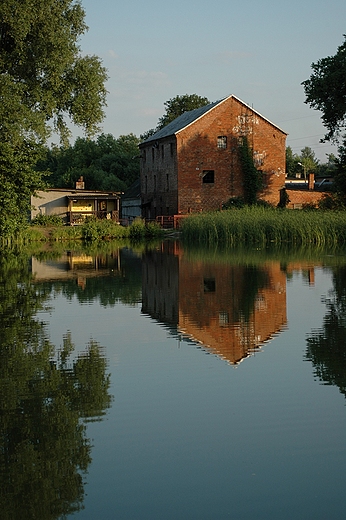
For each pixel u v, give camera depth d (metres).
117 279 22.86
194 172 59.50
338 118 49.28
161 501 6.14
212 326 13.79
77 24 36.06
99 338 12.82
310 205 56.22
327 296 17.59
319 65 48.59
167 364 10.74
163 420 8.14
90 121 37.62
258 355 11.23
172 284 20.98
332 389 9.24
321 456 7.03
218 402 8.78
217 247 38.97
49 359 11.20
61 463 6.98
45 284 21.66
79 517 5.90
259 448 7.27
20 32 32.03
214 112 59.53
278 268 25.22
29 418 8.30
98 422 8.12
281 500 6.12
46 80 35.22
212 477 6.61
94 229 52.59
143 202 70.38
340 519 5.77
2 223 35.53
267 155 61.16
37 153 36.09
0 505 6.16
